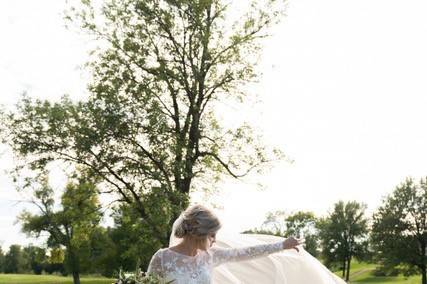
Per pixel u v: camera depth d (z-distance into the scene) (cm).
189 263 478
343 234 7300
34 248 4366
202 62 2152
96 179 2131
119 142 2078
